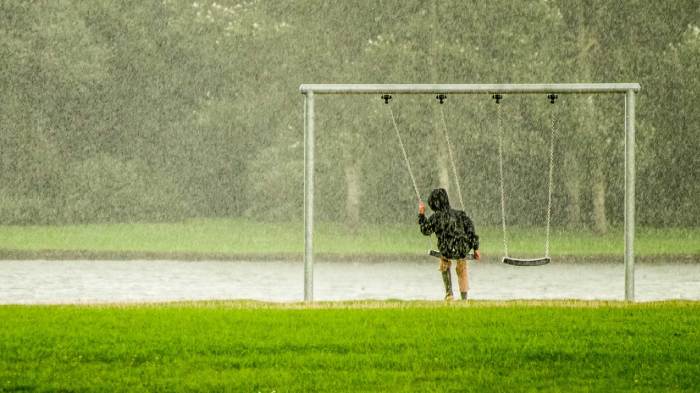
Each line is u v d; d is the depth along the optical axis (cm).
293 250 8488
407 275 6688
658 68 11131
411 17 10950
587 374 2556
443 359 2777
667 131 11794
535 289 5747
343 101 11475
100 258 8081
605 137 11125
